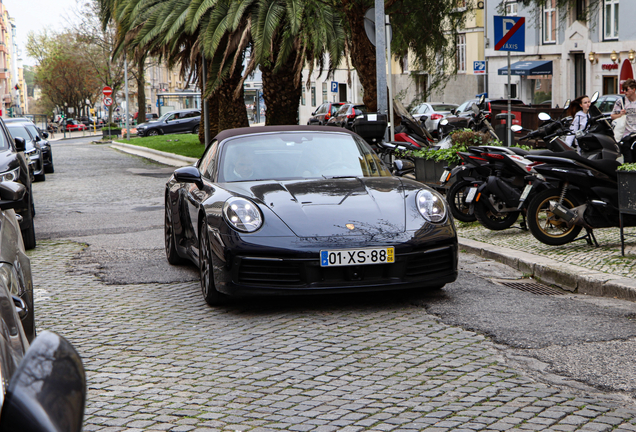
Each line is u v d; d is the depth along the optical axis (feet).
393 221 19.07
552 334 16.34
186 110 175.63
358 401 12.68
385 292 21.08
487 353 15.19
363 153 23.54
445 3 56.59
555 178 25.11
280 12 65.46
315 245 18.29
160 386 13.83
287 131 24.20
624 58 105.50
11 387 5.04
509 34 36.58
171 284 23.63
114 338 17.35
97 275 25.52
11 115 355.97
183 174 22.41
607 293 20.24
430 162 38.99
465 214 32.37
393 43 58.95
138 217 41.78
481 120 46.34
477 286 21.68
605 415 11.69
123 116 315.37
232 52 76.69
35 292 22.91
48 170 79.30
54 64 269.85
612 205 24.77
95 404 12.95
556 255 24.57
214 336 17.24
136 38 77.82
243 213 19.04
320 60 68.69
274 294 18.39
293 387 13.53
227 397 13.12
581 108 36.55
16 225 14.17
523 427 11.30
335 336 16.83
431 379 13.70
